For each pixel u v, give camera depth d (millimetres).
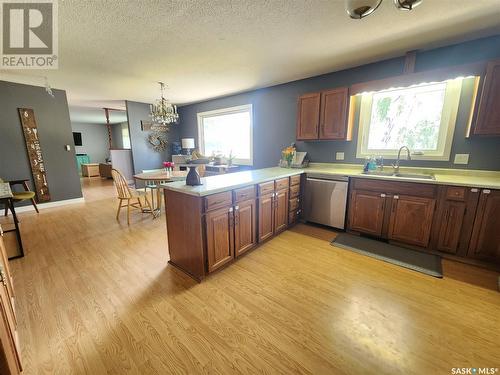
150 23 1991
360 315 1595
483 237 2121
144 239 2932
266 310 1657
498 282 1908
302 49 2566
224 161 5047
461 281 1966
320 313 1619
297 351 1325
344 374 1186
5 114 3828
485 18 1945
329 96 3098
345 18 1940
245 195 2320
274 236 2932
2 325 925
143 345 1372
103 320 1568
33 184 4211
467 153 2520
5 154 3885
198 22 1987
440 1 1705
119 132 10977
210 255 2021
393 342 1374
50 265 2295
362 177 2773
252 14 1877
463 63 2428
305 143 3824
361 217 2854
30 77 3510
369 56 2773
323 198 3150
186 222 2035
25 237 2990
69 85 4016
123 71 3244
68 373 1200
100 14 1842
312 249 2592
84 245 2756
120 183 3508
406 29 2135
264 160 4477
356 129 3254
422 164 2814
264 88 4234
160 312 1645
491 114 2131
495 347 1332
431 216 2354
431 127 2732
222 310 1660
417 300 1738
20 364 1172
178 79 3658
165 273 2152
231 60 2861
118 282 2010
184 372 1208
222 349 1344
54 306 1704
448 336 1411
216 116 5398
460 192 2172
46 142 4309
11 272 2158
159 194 4008
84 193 5832
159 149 6137
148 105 5832
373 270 2156
